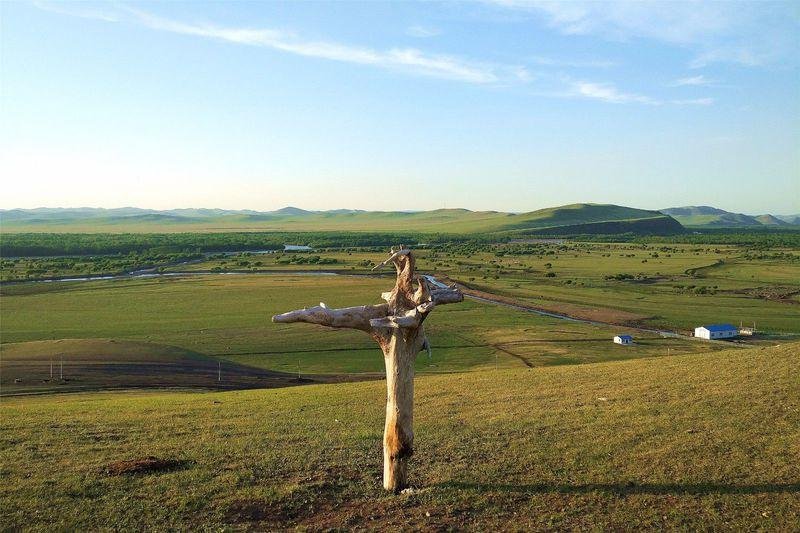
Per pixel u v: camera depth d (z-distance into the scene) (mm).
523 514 15781
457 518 15531
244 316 104500
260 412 30656
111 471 19500
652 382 31141
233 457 21188
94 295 129500
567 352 77688
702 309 110688
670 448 20281
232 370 64062
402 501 16594
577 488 17391
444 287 17484
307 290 135375
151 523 15648
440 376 43812
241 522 15625
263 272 174875
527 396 30938
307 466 19969
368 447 22500
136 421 28156
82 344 67812
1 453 21969
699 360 36719
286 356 75000
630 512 15742
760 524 14883
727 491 16734
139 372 58594
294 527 15250
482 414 27422
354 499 16922
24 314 108250
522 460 19969
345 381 59969
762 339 86812
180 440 24016
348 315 16594
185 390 51156
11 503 16875
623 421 23984
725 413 23844
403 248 16938
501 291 133000
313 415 29562
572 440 22031
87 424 27344
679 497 16516
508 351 78625
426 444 22375
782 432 21141
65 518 15969
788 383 27203
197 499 17016
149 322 99562
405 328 16734
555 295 127625
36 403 40750
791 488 16688
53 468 20016
